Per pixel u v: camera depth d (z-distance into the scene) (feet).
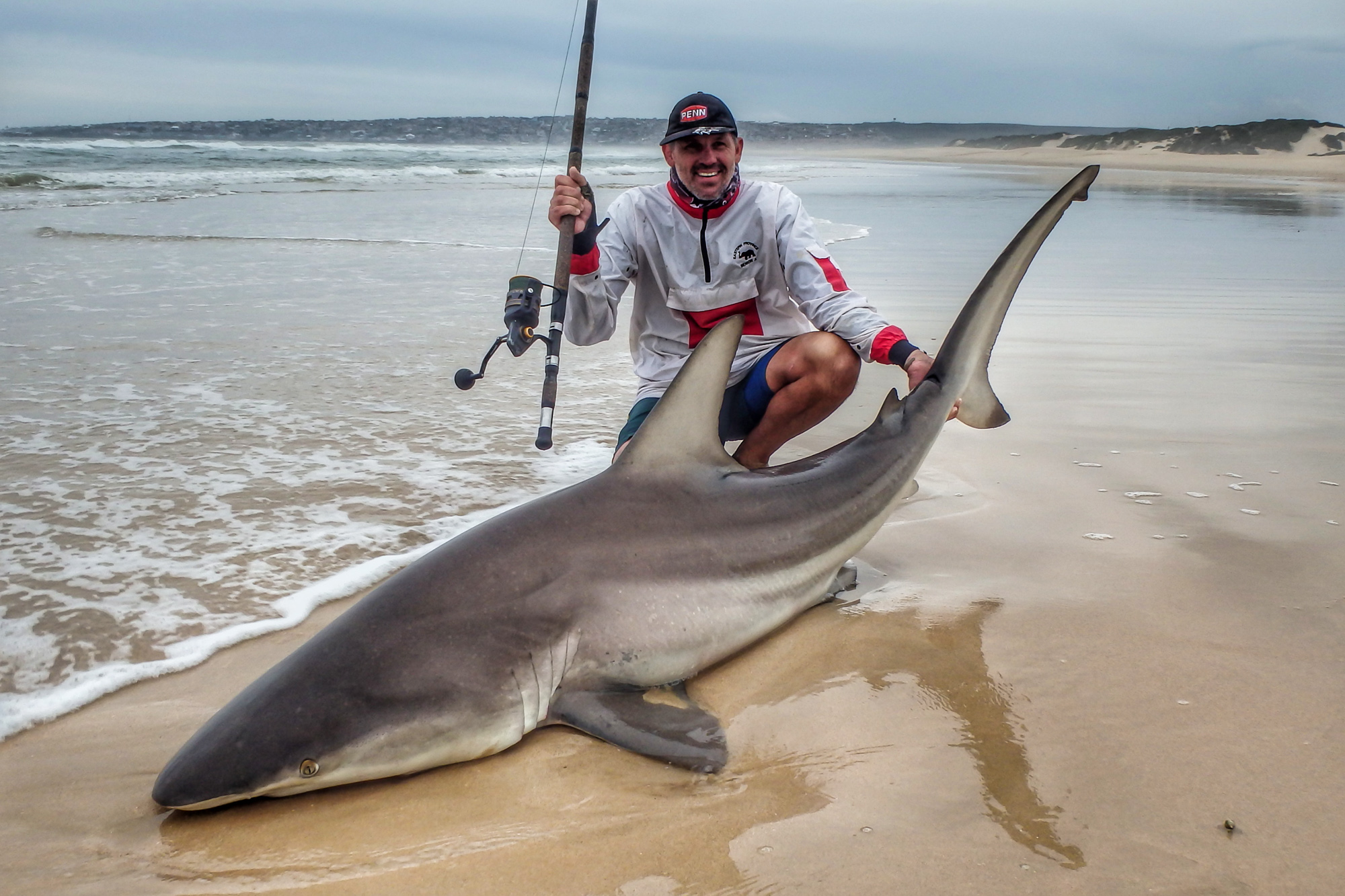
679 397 9.14
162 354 20.49
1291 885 5.89
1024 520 12.23
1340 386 18.37
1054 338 22.91
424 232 44.34
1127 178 105.09
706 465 9.43
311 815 6.79
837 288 12.23
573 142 11.51
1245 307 27.14
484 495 13.34
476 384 19.24
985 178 108.17
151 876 6.18
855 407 18.28
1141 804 6.72
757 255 12.54
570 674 7.93
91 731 7.89
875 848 6.35
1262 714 7.81
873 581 10.68
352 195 65.16
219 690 8.54
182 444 15.02
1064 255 38.32
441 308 26.53
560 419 17.21
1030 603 10.01
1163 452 14.62
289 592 10.38
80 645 9.21
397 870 6.23
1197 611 9.66
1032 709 8.02
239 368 19.66
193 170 87.40
